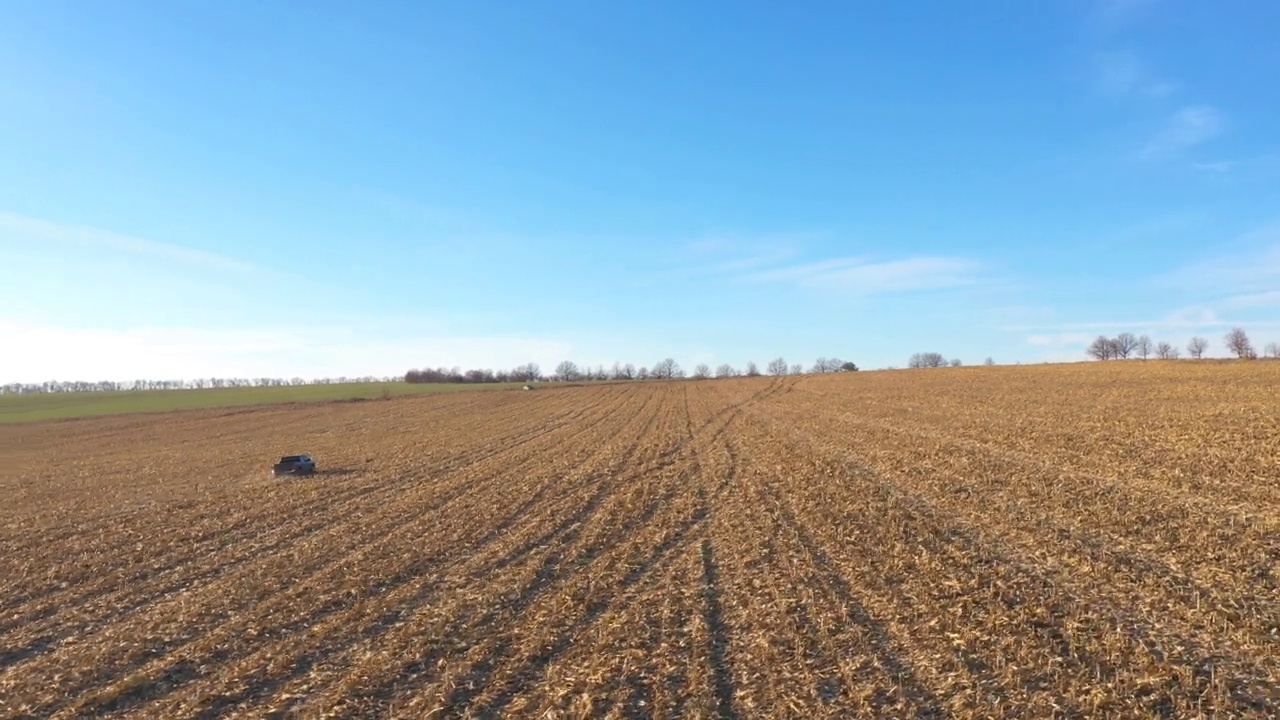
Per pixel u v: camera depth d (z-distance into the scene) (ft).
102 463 163.84
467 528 72.28
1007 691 29.78
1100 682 29.96
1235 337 350.43
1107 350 465.88
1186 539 50.08
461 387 442.50
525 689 33.53
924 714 28.63
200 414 300.40
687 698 31.30
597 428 189.37
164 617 47.11
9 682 37.35
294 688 34.76
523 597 48.11
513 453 142.31
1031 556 49.83
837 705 29.68
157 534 76.95
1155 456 80.74
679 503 79.97
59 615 49.55
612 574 52.70
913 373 335.67
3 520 91.81
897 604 41.50
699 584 48.52
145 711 32.99
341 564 59.31
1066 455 87.61
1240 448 79.56
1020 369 297.53
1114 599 40.06
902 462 95.04
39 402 381.81
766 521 67.72
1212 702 27.86
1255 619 35.45
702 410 225.97
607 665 35.22
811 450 116.47
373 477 116.37
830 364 650.43
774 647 36.01
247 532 76.18
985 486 74.95
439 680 34.91
